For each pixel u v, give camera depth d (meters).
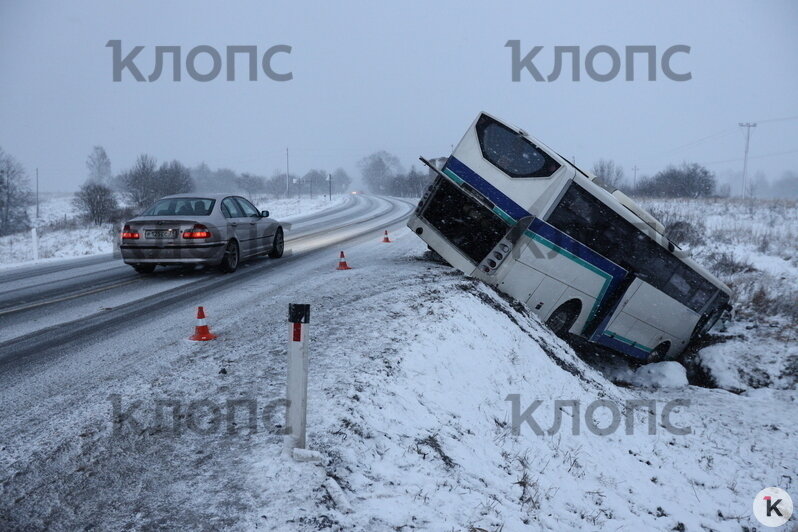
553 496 4.91
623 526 4.92
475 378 6.67
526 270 10.31
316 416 4.60
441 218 10.74
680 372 11.10
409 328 7.21
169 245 10.95
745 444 7.77
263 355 6.25
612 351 11.45
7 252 24.59
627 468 6.32
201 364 6.02
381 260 13.94
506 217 10.12
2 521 3.38
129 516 3.43
